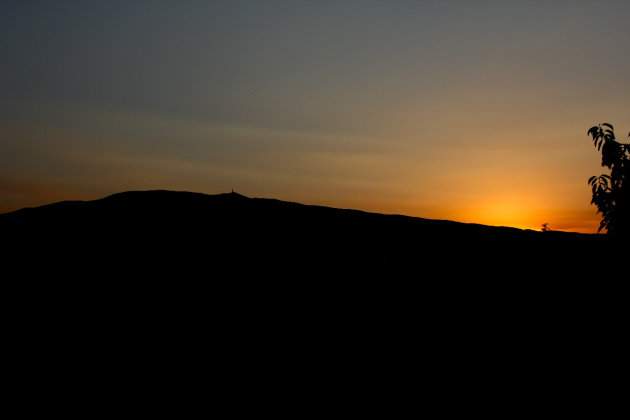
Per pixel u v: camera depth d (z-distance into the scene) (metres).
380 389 10.04
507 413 9.38
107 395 9.20
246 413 8.88
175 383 9.74
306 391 9.77
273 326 12.56
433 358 11.53
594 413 9.43
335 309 13.99
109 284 14.66
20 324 12.05
